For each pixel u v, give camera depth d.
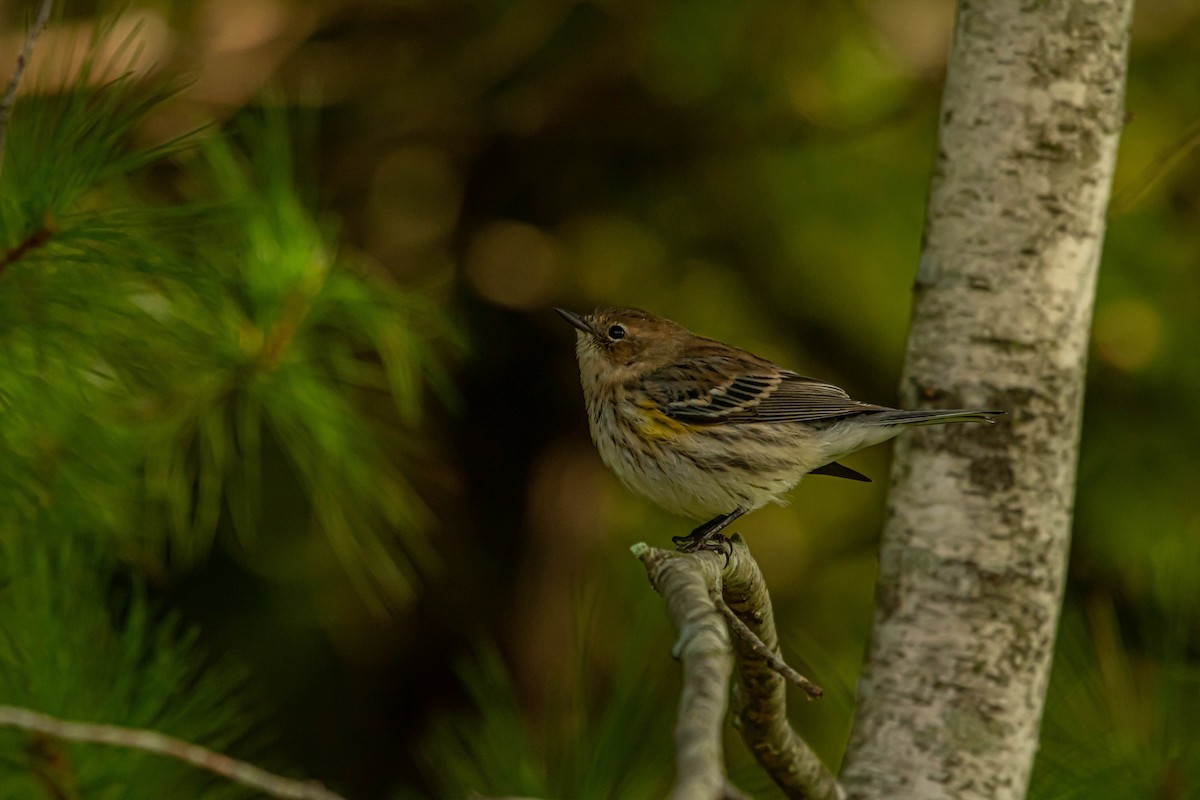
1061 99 7.39
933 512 7.36
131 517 8.30
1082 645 7.79
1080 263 7.45
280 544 14.68
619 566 14.55
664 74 15.19
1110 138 7.50
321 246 8.41
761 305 15.56
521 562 17.14
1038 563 7.30
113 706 6.43
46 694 6.28
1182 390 14.41
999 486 7.30
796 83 15.26
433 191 16.88
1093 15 7.42
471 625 16.69
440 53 16.11
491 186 16.94
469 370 17.06
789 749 6.35
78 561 7.00
